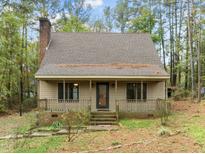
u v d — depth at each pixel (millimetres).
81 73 21797
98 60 24406
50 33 26516
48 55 24734
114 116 21188
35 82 38406
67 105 21984
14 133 17047
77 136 15117
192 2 29797
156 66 23875
